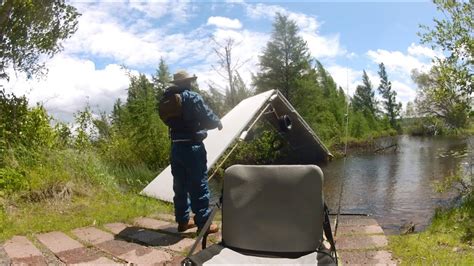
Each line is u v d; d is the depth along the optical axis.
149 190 7.54
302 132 8.45
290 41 33.97
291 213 2.92
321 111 32.78
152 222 5.52
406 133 58.22
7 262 3.83
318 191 2.93
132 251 4.30
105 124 14.41
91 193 7.14
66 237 4.84
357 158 22.50
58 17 9.81
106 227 5.28
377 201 9.43
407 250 4.09
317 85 35.19
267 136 14.14
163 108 4.55
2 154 7.41
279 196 2.96
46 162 7.79
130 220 5.62
